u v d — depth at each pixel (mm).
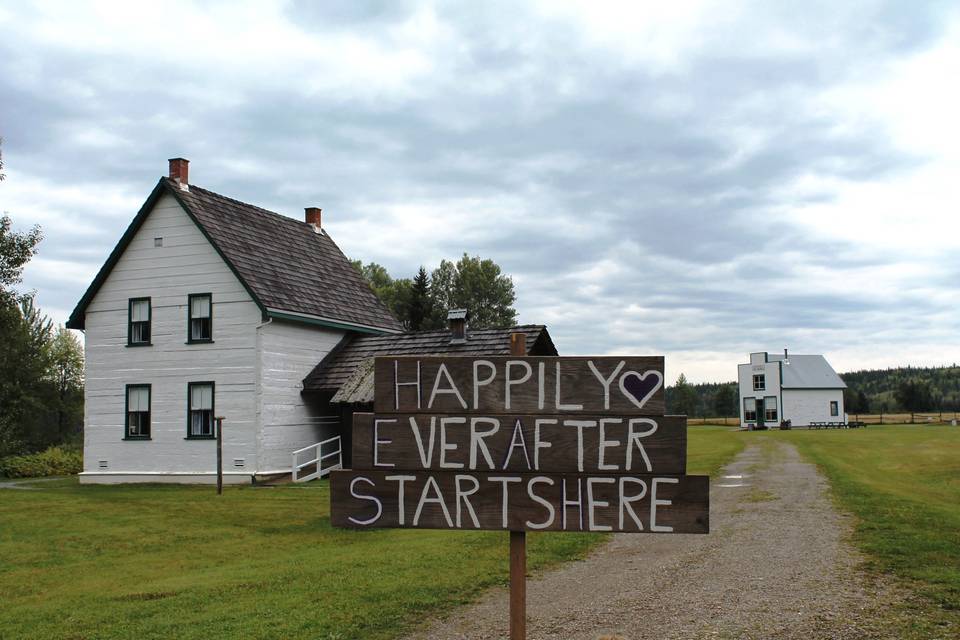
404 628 8703
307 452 29844
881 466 29953
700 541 13648
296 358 29688
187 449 28734
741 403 82875
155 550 15242
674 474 6469
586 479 6547
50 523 18828
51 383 62250
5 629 9281
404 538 15477
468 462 6676
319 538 16094
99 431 30172
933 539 12508
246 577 11633
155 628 8914
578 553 13094
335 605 9609
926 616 8352
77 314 30672
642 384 6543
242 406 28109
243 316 28375
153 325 29672
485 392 6695
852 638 7766
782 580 10320
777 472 25969
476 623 8836
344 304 32969
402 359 6809
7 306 36250
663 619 8734
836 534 13547
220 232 29578
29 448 59719
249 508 20891
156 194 29609
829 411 80312
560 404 6609
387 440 6773
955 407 109625
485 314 88250
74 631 9008
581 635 8266
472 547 13445
